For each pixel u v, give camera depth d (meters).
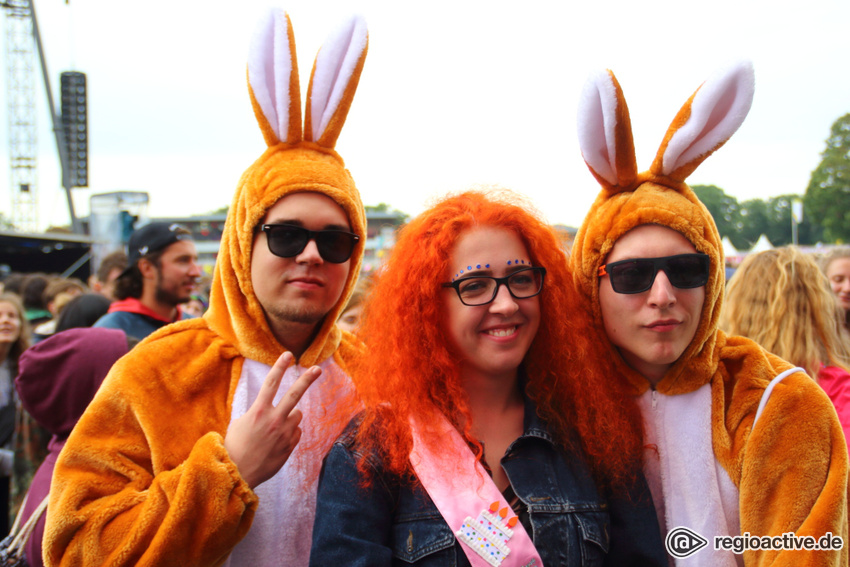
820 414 1.64
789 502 1.57
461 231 1.66
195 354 1.90
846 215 40.06
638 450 1.78
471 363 1.69
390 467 1.58
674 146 1.76
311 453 1.90
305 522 1.83
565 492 1.61
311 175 1.89
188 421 1.77
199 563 1.53
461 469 1.59
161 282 3.41
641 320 1.70
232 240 1.95
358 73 2.06
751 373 1.76
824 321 2.65
